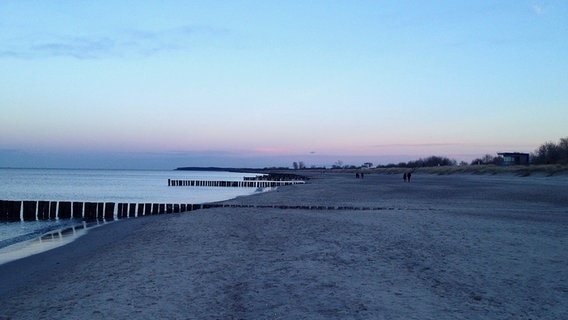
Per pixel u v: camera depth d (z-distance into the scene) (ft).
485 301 24.84
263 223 62.69
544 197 103.81
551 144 279.69
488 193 120.26
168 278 31.91
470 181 194.39
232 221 66.39
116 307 25.57
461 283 28.60
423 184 181.57
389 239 45.34
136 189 240.73
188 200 157.38
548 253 37.78
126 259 40.52
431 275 30.71
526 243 42.52
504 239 44.83
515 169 229.04
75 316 24.49
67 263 44.06
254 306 25.11
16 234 78.69
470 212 72.18
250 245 45.06
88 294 29.07
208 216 73.61
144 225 71.87
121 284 30.78
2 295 32.40
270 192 163.32
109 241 57.72
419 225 55.88
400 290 27.14
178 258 39.11
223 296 27.30
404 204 93.30
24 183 302.66
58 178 434.30
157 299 26.89
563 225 55.47
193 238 50.70
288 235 50.60
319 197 121.39
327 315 23.04
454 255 37.11
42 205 107.04
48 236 70.85
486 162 345.72
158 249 44.21
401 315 22.59
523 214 69.00
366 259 36.06
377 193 133.90
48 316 25.09
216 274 32.83
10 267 45.01
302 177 349.41
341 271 32.17
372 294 26.37
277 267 34.32
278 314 23.59
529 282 28.68
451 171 293.23
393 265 33.83
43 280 36.55
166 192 213.05
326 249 40.63
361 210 79.82
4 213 104.99
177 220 70.74
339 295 26.37
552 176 196.85
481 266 33.14
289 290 27.91
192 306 25.48
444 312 22.99
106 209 105.91
